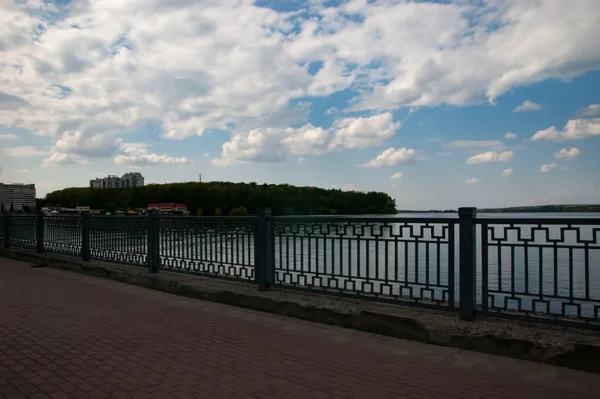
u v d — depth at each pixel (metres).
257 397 3.74
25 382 4.07
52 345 5.20
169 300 7.82
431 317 5.39
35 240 14.21
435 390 3.88
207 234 8.48
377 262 6.20
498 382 4.04
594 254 17.78
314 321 6.28
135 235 10.15
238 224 7.86
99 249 11.36
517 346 4.61
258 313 6.82
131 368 4.44
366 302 6.27
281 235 7.36
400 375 4.23
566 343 4.36
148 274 9.12
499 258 5.20
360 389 3.91
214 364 4.56
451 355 4.79
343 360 4.68
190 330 5.88
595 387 3.90
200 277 8.58
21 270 11.76
